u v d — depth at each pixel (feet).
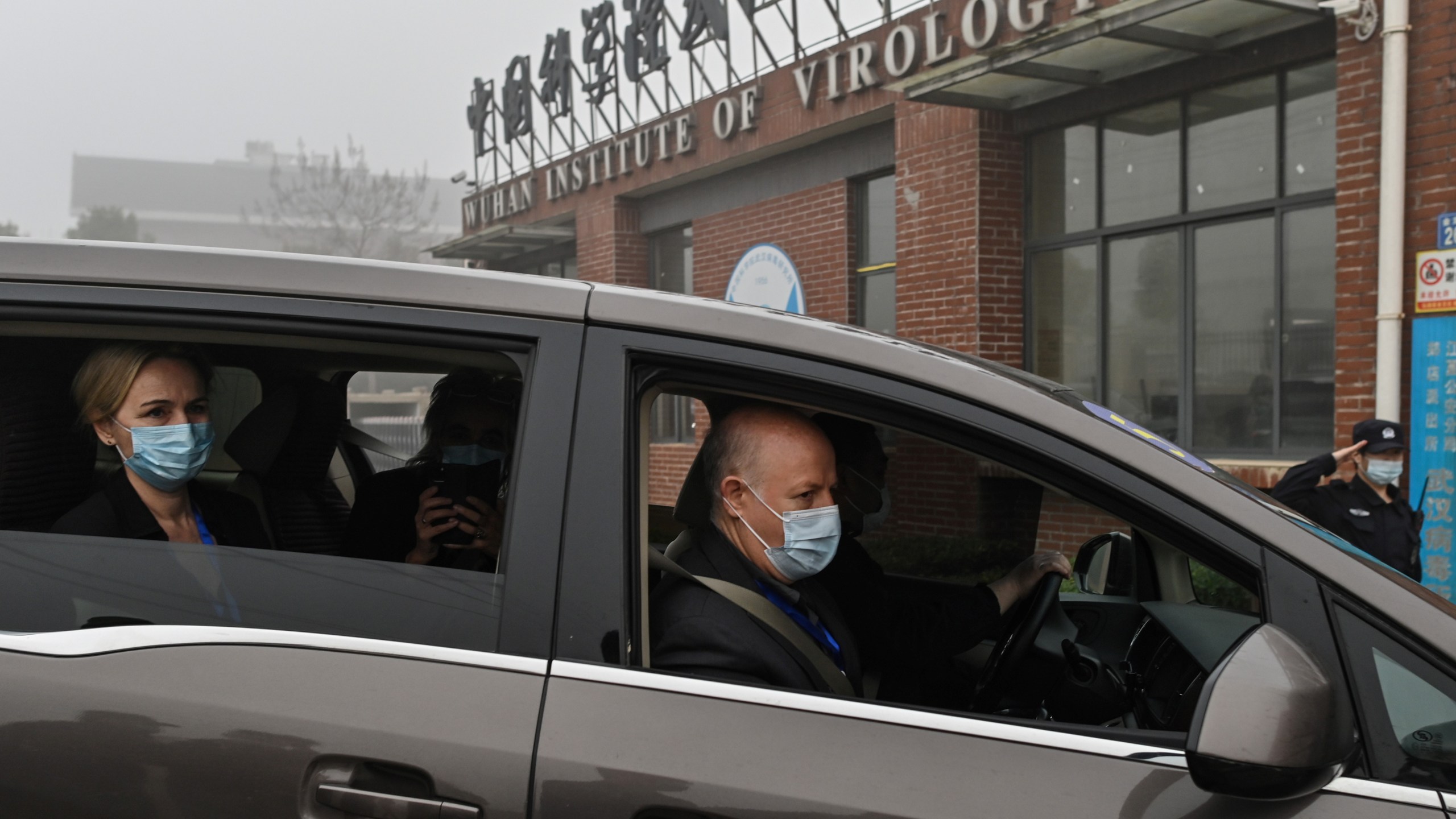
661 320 4.75
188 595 4.68
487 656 4.41
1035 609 6.45
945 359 4.76
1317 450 20.75
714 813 4.07
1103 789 4.08
